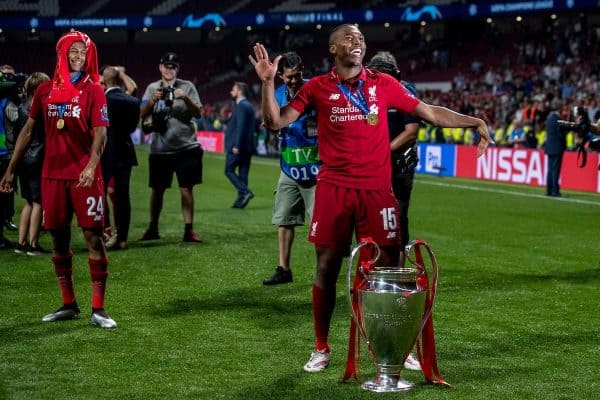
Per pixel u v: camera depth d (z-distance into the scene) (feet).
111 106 32.19
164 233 38.37
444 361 18.85
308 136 25.93
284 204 26.84
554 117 58.70
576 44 110.01
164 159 35.19
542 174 67.36
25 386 16.81
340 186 17.48
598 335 21.17
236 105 49.06
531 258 32.89
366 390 16.71
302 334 21.04
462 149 77.87
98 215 21.42
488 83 110.01
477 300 25.17
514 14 117.19
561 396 16.48
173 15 142.82
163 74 34.47
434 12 125.70
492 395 16.51
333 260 17.88
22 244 32.65
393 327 16.51
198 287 26.63
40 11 150.20
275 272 27.71
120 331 21.13
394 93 17.53
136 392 16.51
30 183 31.76
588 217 46.85
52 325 21.72
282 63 25.25
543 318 22.95
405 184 23.49
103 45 157.99
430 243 36.70
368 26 147.13
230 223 42.19
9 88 32.68
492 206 52.34
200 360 18.71
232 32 158.71
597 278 28.81
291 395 16.40
